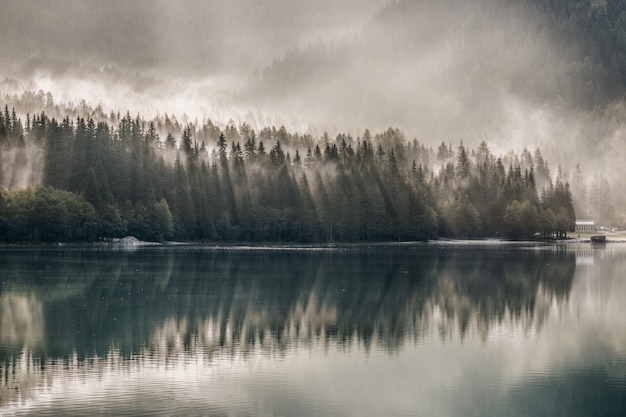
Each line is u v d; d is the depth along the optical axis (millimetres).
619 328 73188
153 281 112438
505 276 121812
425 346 64688
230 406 47812
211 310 83688
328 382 53219
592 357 60469
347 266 140875
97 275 120688
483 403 48719
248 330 71750
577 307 86750
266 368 57094
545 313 82250
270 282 111312
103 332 70625
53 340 66875
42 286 105062
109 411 46812
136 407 47562
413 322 76312
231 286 106062
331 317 79188
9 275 119250
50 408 47312
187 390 51094
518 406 48438
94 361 59031
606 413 47000
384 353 62062
